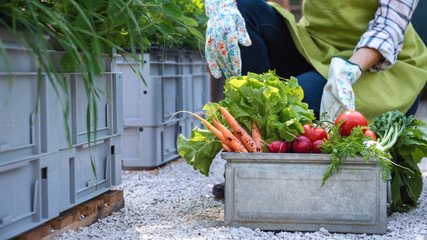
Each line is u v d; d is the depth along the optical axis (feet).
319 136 6.19
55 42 5.66
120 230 6.12
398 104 7.68
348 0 8.19
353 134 5.90
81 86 6.19
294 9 21.08
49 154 5.44
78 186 6.23
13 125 5.00
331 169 5.72
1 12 4.66
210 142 6.45
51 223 5.72
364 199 5.86
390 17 7.60
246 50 8.07
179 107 11.55
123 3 5.30
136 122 10.21
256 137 6.32
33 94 5.26
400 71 8.04
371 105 7.59
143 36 6.57
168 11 6.00
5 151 4.89
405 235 5.84
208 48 7.23
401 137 6.82
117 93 6.98
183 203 7.65
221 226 6.26
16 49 4.97
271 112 6.24
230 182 6.00
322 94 7.57
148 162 10.32
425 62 8.43
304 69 8.93
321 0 8.43
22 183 5.18
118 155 7.15
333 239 5.65
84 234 5.85
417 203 7.35
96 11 5.72
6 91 4.88
